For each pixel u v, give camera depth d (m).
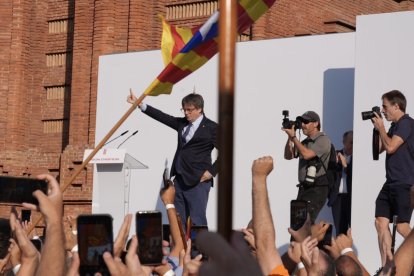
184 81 20.12
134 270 4.61
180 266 7.55
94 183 20.64
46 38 27.56
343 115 18.06
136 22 24.44
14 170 26.94
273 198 18.28
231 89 2.60
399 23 15.85
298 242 7.19
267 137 18.73
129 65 21.38
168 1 24.53
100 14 24.84
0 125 27.20
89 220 4.45
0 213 25.80
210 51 12.80
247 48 19.11
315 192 14.76
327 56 18.28
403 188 13.35
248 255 2.20
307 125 15.11
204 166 15.31
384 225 13.51
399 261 5.64
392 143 13.44
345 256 7.51
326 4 24.39
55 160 26.67
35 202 5.45
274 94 18.77
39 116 27.48
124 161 20.12
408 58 15.77
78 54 25.47
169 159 20.50
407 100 15.75
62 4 27.25
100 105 21.67
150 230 5.23
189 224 10.06
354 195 15.68
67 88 27.12
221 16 2.62
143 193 20.61
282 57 18.75
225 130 2.58
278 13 23.28
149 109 15.78
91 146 24.73
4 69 27.42
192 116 15.49
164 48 15.34
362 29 16.12
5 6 27.59
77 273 4.45
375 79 15.99
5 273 6.97
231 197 2.55
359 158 15.77
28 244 5.37
